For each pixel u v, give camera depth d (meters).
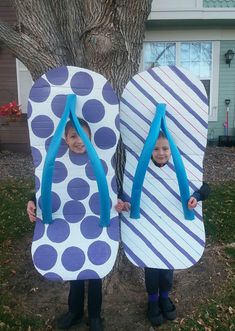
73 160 2.38
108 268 2.30
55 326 2.67
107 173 2.40
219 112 10.52
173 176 2.46
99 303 2.47
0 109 8.55
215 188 5.95
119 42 2.62
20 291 3.08
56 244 2.34
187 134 2.43
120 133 2.45
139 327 2.64
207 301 2.94
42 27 2.86
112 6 2.54
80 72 2.32
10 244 3.90
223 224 4.43
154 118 2.33
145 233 2.45
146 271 2.58
